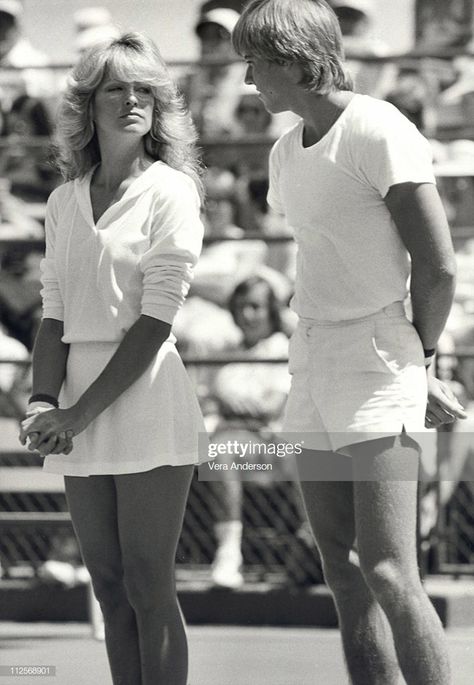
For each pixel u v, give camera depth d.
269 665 17.77
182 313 23.70
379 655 12.31
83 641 19.89
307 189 11.74
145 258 12.01
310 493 12.31
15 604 22.03
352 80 11.92
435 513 21.16
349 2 26.47
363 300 11.68
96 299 12.05
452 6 27.39
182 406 12.12
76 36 28.88
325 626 21.25
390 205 11.45
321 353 11.89
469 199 24.84
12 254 24.78
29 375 23.17
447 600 20.44
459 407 12.45
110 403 11.77
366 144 11.41
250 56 11.86
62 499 22.61
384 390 11.59
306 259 11.96
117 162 12.29
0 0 27.77
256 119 25.58
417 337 11.84
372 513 11.48
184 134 12.69
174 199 12.10
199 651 18.92
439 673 11.27
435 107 26.14
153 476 11.89
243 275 24.30
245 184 25.20
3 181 26.06
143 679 12.08
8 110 26.62
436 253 11.35
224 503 21.42
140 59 12.16
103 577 12.45
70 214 12.36
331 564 12.45
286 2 11.69
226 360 21.64
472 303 24.02
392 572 11.38
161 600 12.02
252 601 21.39
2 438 22.83
